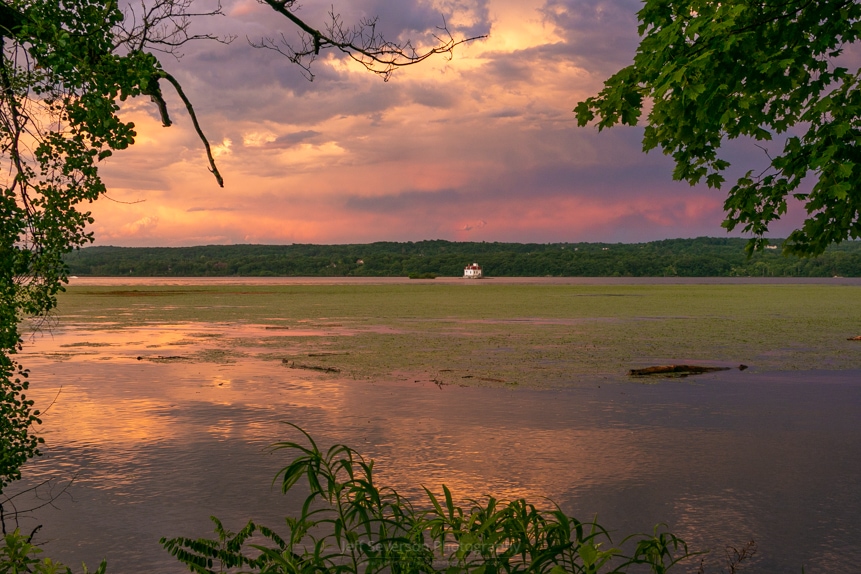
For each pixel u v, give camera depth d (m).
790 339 22.66
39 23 3.07
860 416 10.83
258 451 8.81
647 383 13.97
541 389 13.29
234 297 60.53
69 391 13.16
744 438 9.49
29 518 6.51
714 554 5.77
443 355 18.62
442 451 8.81
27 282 3.28
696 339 22.72
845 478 7.72
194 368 16.28
